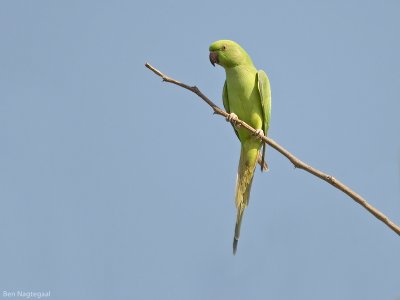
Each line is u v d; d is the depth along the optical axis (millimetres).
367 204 8195
